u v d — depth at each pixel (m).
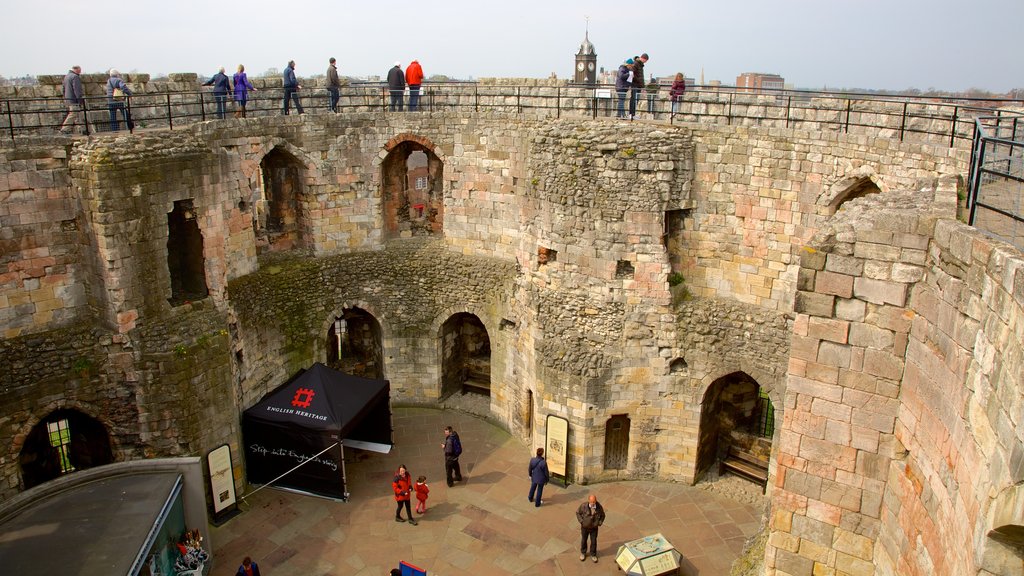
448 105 27.39
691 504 21.27
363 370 28.02
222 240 20.58
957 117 16.52
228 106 25.02
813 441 11.02
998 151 15.19
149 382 18.58
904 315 9.92
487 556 18.91
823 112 20.67
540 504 21.14
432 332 26.41
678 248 21.31
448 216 25.86
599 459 22.23
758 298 20.30
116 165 17.42
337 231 25.50
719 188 20.30
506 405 25.50
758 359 20.06
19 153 17.05
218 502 19.89
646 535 19.78
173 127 20.44
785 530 11.53
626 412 21.84
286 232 25.45
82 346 18.09
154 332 18.64
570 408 21.80
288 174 25.08
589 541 19.58
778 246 19.62
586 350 21.47
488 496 21.62
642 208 20.30
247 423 21.05
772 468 20.70
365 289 26.00
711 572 18.23
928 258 9.58
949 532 8.46
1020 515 6.51
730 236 20.42
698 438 21.69
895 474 10.29
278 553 18.89
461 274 25.52
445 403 27.27
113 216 17.56
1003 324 7.49
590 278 21.27
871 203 10.98
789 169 18.98
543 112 25.36
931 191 11.36
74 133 20.84
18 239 17.31
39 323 17.92
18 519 15.40
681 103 22.84
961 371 8.52
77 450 19.67
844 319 10.40
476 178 24.86
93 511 15.73
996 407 7.48
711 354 20.72
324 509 20.84
